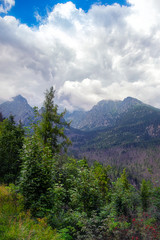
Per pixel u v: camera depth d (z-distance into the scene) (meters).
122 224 5.75
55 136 11.18
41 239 3.62
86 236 4.80
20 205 5.29
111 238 5.01
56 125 11.45
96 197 7.00
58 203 6.20
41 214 5.08
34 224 4.47
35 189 5.56
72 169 10.12
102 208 6.98
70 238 4.73
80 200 6.86
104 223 5.42
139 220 6.40
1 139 11.70
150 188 13.25
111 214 6.32
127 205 9.97
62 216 5.94
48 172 6.01
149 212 9.95
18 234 3.36
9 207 4.97
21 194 5.59
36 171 5.62
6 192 6.58
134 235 5.29
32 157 5.84
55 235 4.11
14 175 10.39
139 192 15.45
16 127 14.45
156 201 11.02
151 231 5.55
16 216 4.59
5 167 10.59
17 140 11.86
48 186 5.79
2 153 10.91
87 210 6.71
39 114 10.97
